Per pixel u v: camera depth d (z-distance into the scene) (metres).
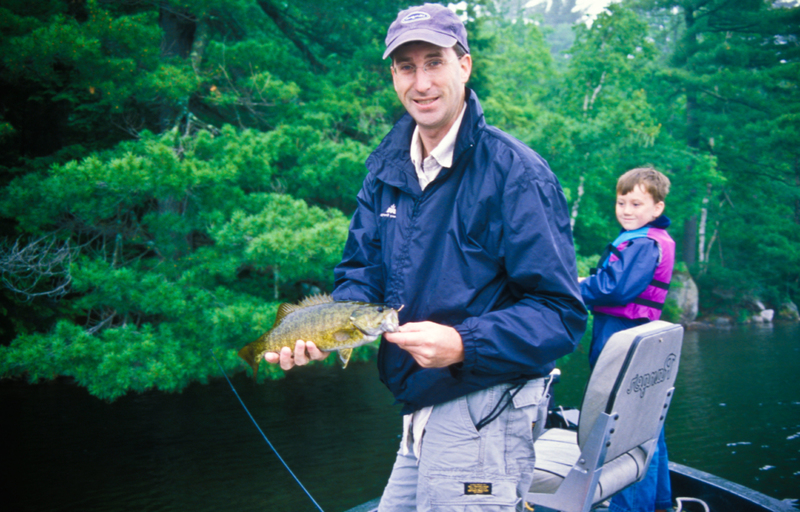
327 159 10.28
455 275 1.78
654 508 2.87
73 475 7.15
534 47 36.81
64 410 10.05
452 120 1.83
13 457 7.81
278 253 8.09
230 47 10.46
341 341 1.71
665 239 2.98
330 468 7.36
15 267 10.52
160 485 6.80
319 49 14.27
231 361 8.38
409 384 1.85
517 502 1.77
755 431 8.86
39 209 8.79
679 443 8.35
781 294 29.53
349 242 2.21
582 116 22.23
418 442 1.87
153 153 8.23
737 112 28.66
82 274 8.37
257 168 9.12
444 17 1.76
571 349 1.72
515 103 26.80
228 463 7.55
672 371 2.27
